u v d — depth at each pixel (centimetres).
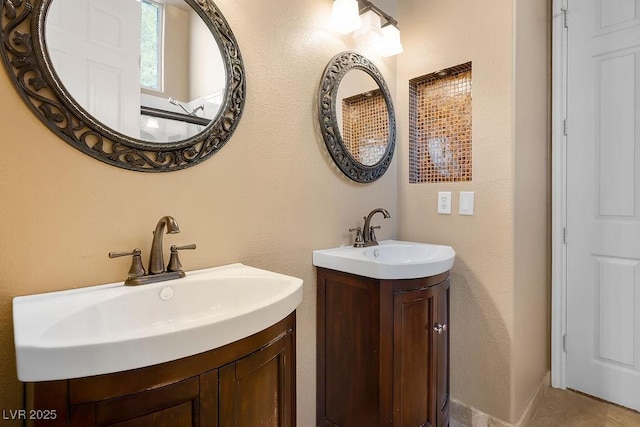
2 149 87
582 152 196
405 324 136
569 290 202
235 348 81
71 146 97
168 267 110
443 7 185
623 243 185
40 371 60
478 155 173
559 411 185
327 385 156
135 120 108
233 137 131
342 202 174
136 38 109
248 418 85
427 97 203
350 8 157
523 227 172
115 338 64
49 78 92
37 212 92
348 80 175
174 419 71
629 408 185
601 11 189
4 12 86
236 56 130
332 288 153
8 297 88
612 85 187
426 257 169
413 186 200
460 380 180
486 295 171
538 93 190
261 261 141
